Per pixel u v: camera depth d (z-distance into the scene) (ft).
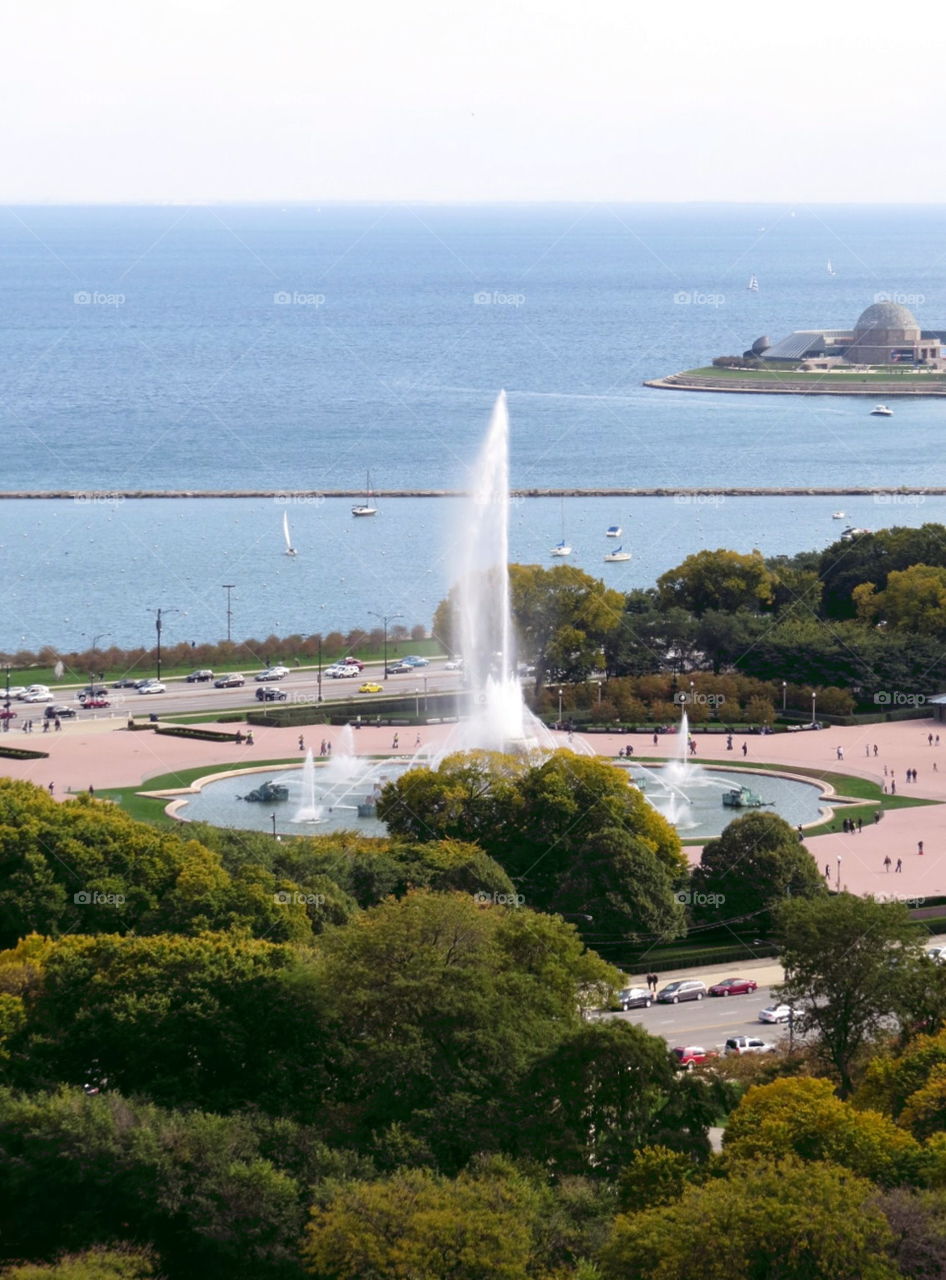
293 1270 524.93
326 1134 586.45
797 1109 574.15
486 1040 608.19
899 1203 505.25
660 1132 601.21
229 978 631.15
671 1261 481.46
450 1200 511.81
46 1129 551.18
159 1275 532.73
